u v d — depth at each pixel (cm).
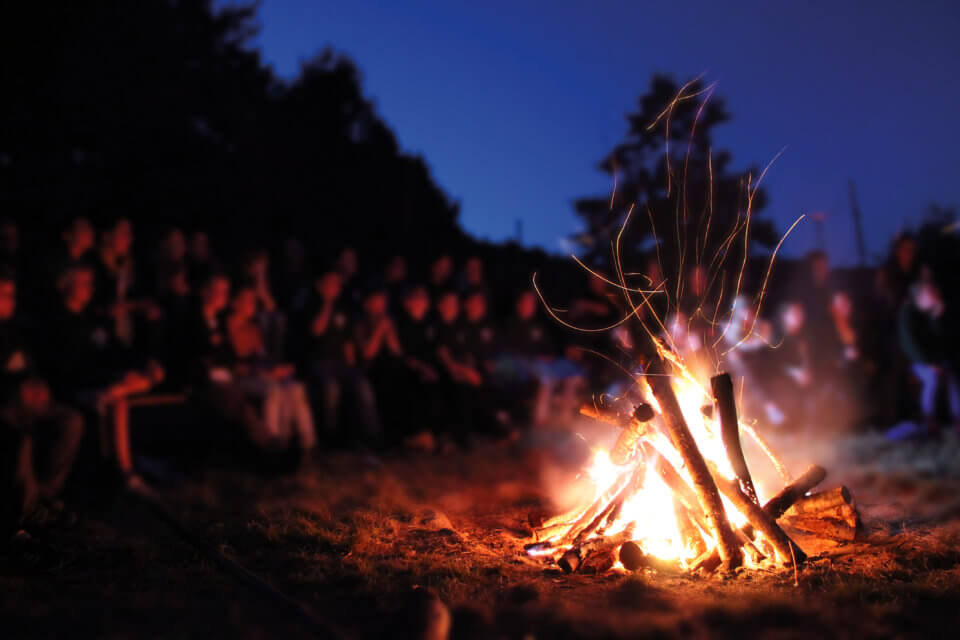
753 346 954
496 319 1075
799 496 438
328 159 2241
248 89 1770
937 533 459
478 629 298
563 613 312
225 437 768
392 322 921
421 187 2588
